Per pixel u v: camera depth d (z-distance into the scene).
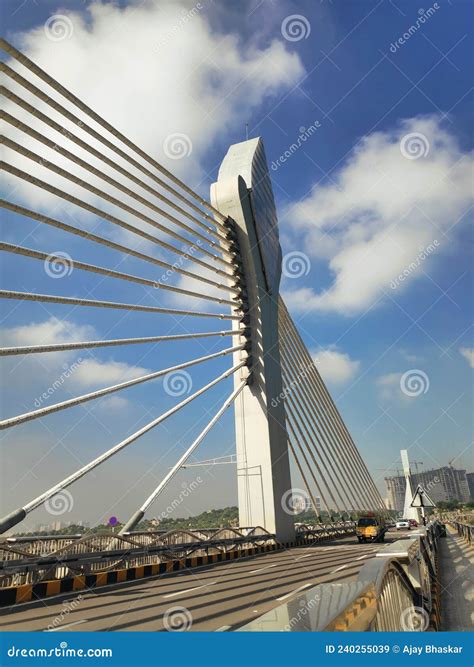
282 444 29.33
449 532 44.09
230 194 29.66
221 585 11.52
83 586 11.83
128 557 14.20
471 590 12.30
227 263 27.75
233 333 27.62
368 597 2.36
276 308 32.28
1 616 8.37
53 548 13.09
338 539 37.41
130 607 8.86
